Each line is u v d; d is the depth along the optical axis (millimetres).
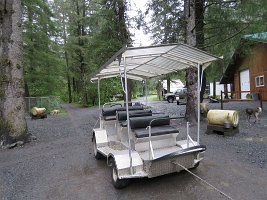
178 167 4836
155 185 4992
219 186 4750
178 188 4797
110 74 7289
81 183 5336
